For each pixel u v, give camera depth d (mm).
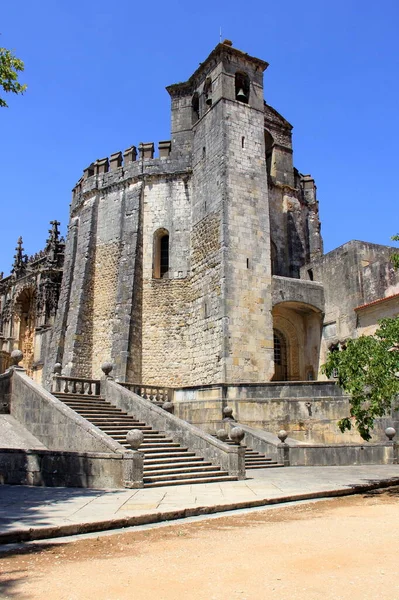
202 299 30938
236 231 29797
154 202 34875
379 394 14492
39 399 18906
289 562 7578
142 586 6539
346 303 30812
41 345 42688
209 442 17797
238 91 33594
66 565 7457
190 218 33938
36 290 45781
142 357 32594
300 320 33938
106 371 23500
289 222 36531
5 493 13211
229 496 13102
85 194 37812
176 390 27562
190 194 34375
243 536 9336
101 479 14656
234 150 31000
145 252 34219
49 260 45562
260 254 30172
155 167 35219
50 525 9219
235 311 28578
